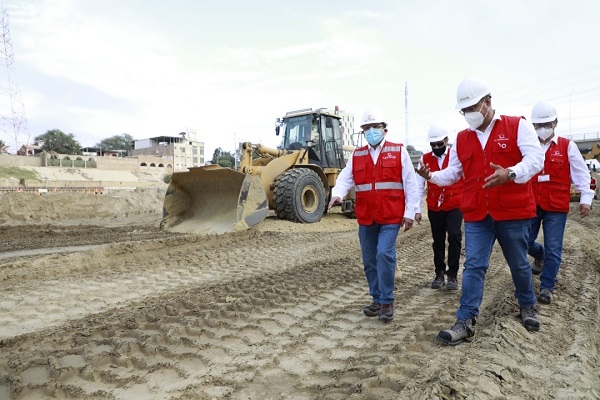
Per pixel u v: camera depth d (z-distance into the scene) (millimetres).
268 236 9102
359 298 4762
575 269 5797
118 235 9781
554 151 4547
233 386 2744
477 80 3369
